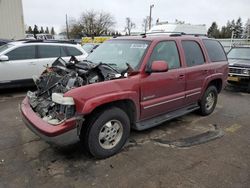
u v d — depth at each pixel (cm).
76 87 332
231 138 448
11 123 500
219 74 564
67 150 383
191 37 512
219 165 349
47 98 374
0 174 318
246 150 399
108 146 362
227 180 313
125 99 362
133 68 386
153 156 371
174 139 434
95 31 5725
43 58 784
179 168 339
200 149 398
